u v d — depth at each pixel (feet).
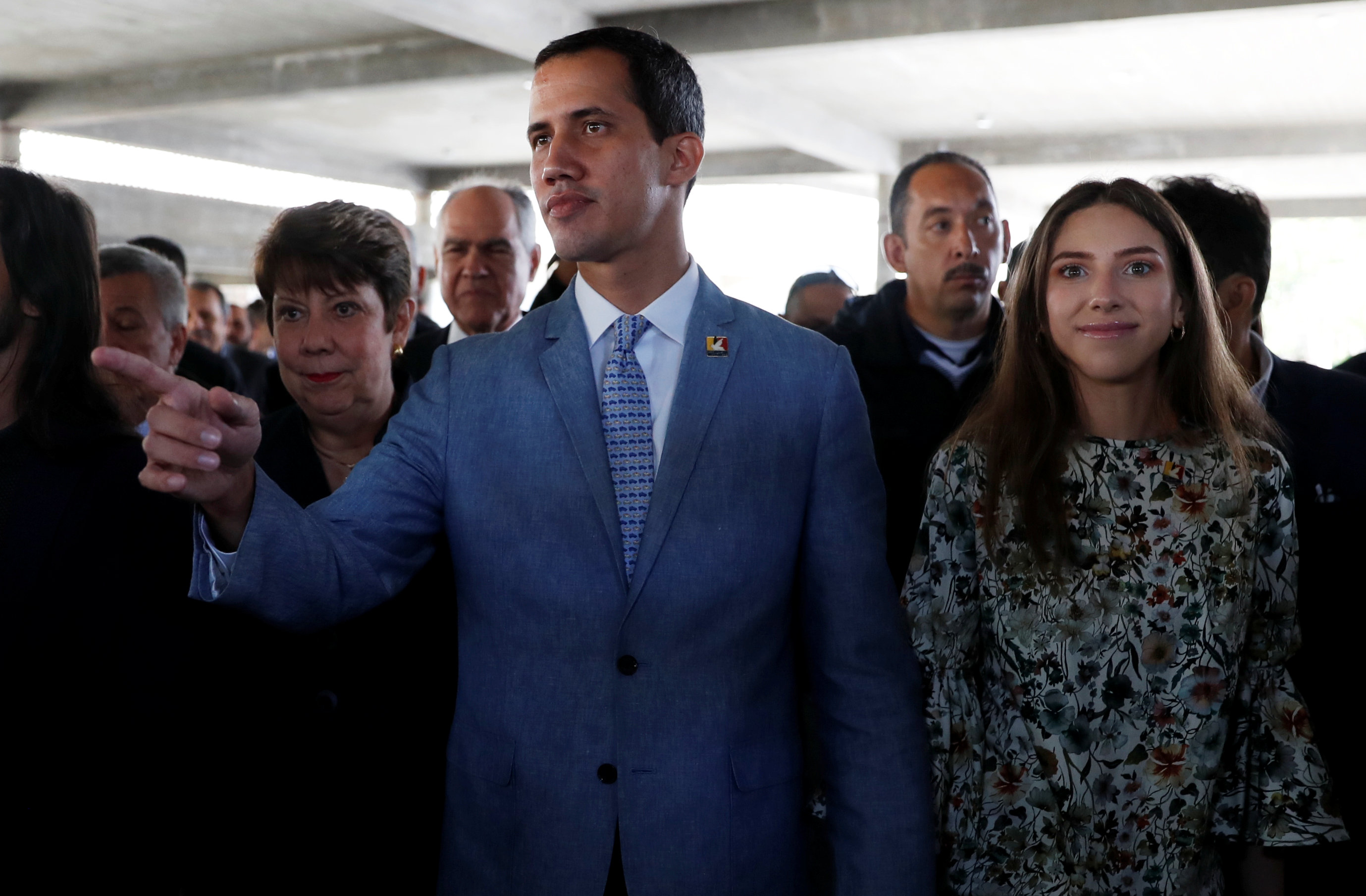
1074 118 38.86
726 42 28.84
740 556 4.46
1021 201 51.75
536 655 4.47
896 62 32.32
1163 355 5.41
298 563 4.00
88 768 4.14
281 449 5.95
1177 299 5.30
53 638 4.07
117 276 8.35
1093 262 5.17
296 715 5.25
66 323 4.33
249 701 5.12
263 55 34.94
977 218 8.35
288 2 29.84
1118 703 5.07
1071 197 5.35
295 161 46.73
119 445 4.35
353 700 5.33
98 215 42.86
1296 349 69.31
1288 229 69.21
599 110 4.41
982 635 5.34
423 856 5.33
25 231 4.25
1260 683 5.32
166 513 4.28
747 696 4.53
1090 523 5.18
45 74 37.32
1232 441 5.21
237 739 5.05
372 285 5.85
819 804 5.49
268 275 5.81
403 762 5.31
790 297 17.58
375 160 49.78
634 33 4.56
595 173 4.42
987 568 5.25
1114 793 5.06
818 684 4.89
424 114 40.93
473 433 4.62
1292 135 38.91
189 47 34.04
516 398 4.63
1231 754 5.29
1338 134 38.37
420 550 4.71
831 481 4.72
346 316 5.81
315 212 5.83
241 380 13.38
